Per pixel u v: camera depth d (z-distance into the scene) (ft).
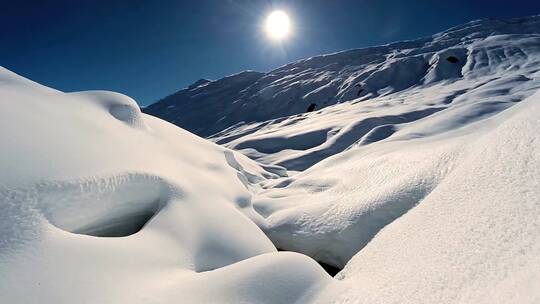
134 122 26.43
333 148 84.43
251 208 27.12
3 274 10.45
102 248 13.12
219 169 29.68
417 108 114.62
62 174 14.94
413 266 12.21
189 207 19.35
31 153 14.74
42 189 13.67
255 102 374.02
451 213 13.85
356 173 29.14
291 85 375.04
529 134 13.87
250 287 12.27
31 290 10.43
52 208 13.79
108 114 24.97
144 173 18.94
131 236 14.99
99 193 16.11
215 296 11.86
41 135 16.20
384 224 19.67
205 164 28.91
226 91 474.90
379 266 14.17
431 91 196.65
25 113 16.99
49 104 19.92
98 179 16.29
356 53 439.22
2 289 10.09
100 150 18.49
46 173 14.37
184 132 36.70
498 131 16.74
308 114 220.84
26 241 11.72
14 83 20.67
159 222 16.98
